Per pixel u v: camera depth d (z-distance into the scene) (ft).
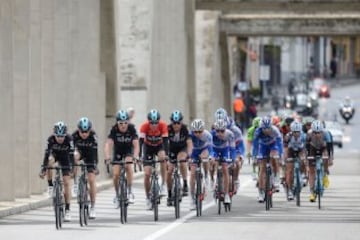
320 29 394.52
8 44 168.14
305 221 144.56
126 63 276.62
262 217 150.30
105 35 248.32
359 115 597.93
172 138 149.89
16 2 177.88
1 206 159.33
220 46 430.20
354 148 409.90
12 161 168.35
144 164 147.95
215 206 168.96
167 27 309.63
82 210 138.10
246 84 540.93
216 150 156.76
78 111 226.38
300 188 172.35
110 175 234.99
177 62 337.11
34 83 186.70
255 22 403.54
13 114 169.17
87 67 231.50
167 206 162.71
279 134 166.50
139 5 276.62
